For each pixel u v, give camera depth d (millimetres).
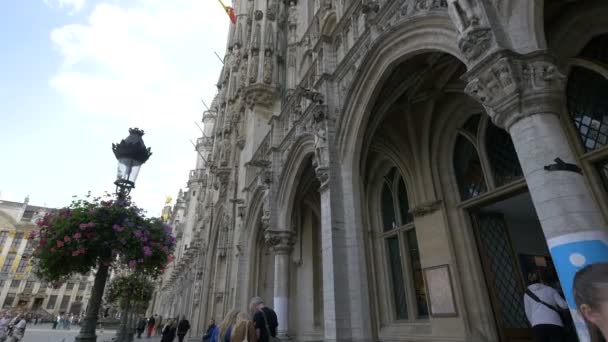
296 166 12047
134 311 26859
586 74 6215
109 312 40562
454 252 9047
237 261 16844
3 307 63312
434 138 10156
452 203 9484
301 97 12742
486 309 8242
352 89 8438
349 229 7895
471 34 4547
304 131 11516
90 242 6438
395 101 9430
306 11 19484
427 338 9320
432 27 6156
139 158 7711
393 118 10633
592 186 5859
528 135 3945
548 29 6242
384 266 12000
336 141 8914
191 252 39281
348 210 8070
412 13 6797
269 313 6652
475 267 8648
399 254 11789
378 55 7590
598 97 6016
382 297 11742
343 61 9359
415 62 8133
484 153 8688
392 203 12430
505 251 9289
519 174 7805
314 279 15711
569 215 3426
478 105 8914
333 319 7152
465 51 4734
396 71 8172
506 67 4109
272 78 20562
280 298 11508
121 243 6695
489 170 8523
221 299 20156
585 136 6168
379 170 13047
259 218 15906
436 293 9266
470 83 4543
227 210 21781
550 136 3834
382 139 11250
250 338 4465
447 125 9922
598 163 5957
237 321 4660
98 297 6590
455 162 9805
